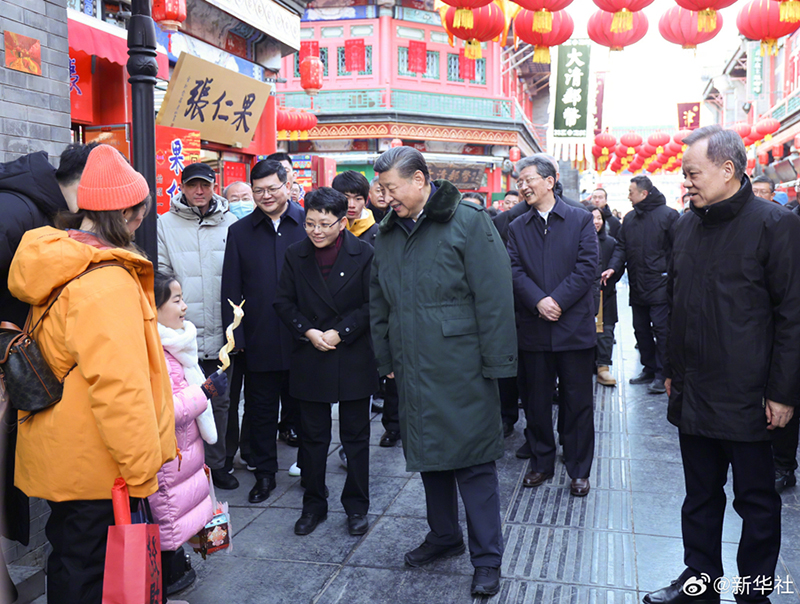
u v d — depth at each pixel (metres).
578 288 3.96
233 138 8.19
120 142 6.51
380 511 3.90
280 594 2.99
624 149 26.09
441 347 2.97
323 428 3.63
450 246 2.96
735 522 3.68
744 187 2.56
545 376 4.19
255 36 9.15
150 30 3.37
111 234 2.13
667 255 6.62
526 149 28.61
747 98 28.69
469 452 2.98
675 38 7.82
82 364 1.97
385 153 3.00
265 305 4.09
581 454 4.10
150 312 2.20
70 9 5.93
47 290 2.02
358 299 3.60
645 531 3.58
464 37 7.61
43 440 2.07
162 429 2.20
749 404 2.55
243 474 4.61
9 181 2.32
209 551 2.84
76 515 2.12
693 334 2.68
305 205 3.53
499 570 3.02
